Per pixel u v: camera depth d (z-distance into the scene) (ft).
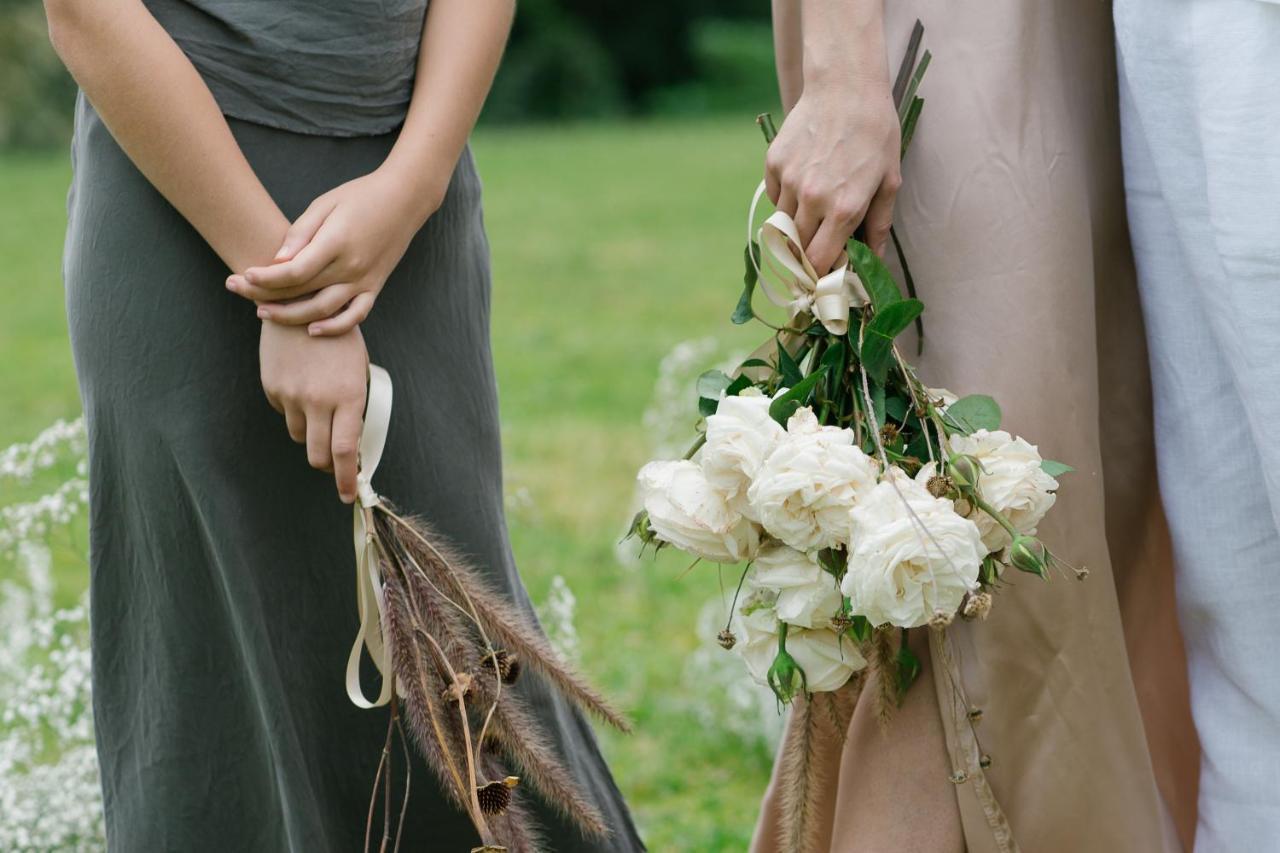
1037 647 6.56
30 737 9.44
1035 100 6.59
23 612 10.84
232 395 6.63
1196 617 7.09
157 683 7.09
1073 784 6.65
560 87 86.17
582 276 36.27
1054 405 6.52
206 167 6.20
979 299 6.53
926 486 5.92
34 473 9.47
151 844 7.22
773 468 5.71
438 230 6.95
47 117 62.28
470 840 7.37
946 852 6.55
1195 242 6.56
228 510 6.69
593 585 14.76
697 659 12.17
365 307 6.32
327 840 7.05
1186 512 6.97
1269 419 6.42
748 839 9.77
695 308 31.68
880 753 6.63
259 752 7.09
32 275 36.37
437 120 6.59
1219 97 6.26
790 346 6.66
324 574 6.91
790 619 5.94
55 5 6.10
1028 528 6.07
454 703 6.13
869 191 6.35
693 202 49.03
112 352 6.64
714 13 89.92
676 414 16.92
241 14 6.37
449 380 7.06
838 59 6.36
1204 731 7.11
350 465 6.27
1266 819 6.94
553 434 21.16
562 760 7.53
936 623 5.59
